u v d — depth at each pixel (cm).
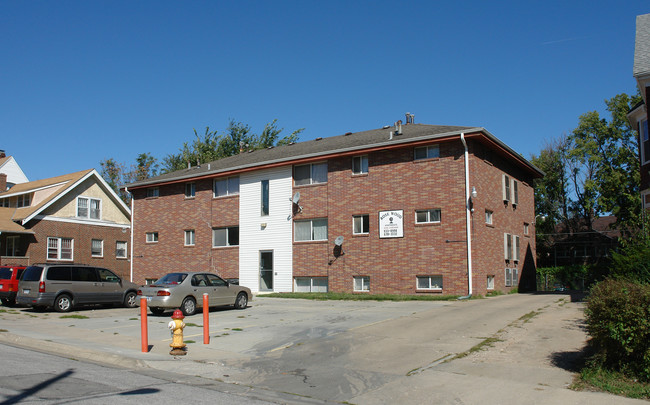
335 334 1350
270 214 2850
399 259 2391
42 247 3419
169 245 3272
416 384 871
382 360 1055
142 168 6550
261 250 2862
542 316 1517
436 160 2336
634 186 3712
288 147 3297
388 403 782
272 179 2864
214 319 1702
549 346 1110
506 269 2638
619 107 3769
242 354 1140
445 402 772
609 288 860
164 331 1457
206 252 3086
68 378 865
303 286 2703
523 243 2959
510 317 1534
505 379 875
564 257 4197
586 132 3950
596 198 3928
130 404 714
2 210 3516
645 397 754
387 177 2464
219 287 1920
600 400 749
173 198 3297
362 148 2497
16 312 1959
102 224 3825
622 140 3803
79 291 2028
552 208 4188
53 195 3497
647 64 1833
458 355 1064
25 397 727
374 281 2452
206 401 759
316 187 2689
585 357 984
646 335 809
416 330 1369
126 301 2180
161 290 1770
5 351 1125
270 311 1914
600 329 850
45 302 1942
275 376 953
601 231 4062
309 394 837
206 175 3081
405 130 2733
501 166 2670
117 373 936
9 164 5250
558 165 4209
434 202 2323
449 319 1533
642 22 2122
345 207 2578
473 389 827
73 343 1235
